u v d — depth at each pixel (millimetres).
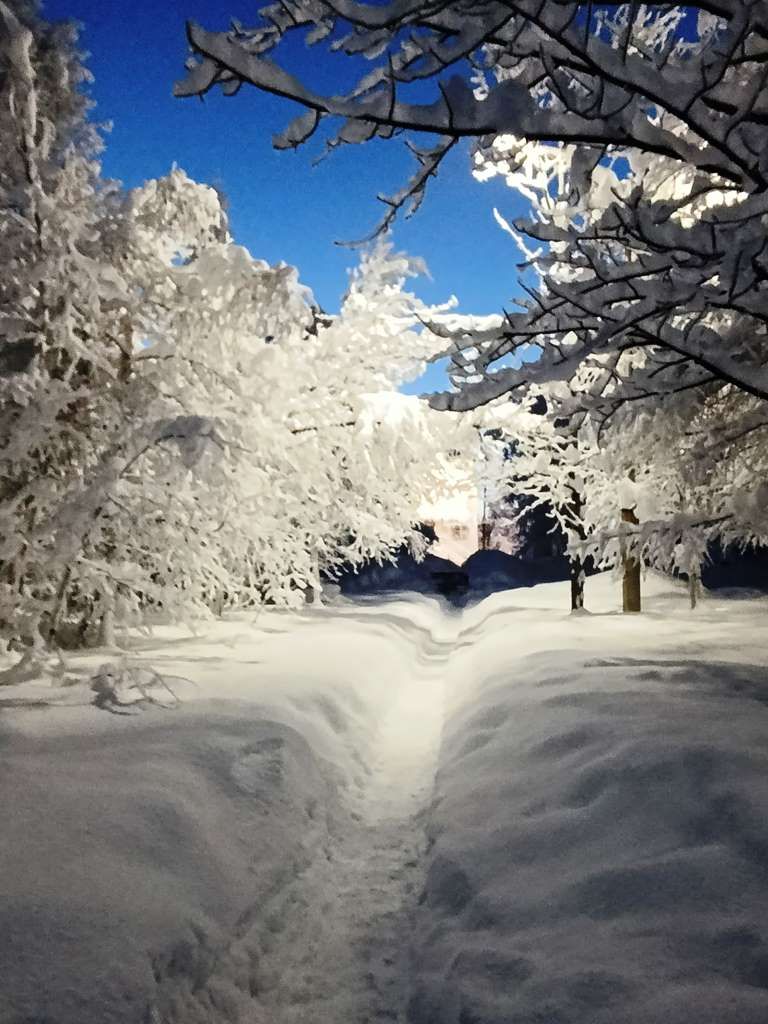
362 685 8648
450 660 13156
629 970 3053
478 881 4145
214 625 11500
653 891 3559
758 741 5105
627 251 5652
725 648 9484
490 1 3420
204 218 9047
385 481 12688
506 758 5816
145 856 3803
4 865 3514
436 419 11977
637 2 3662
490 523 44781
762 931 3107
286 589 12578
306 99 3480
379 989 3674
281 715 6090
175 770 4652
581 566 14266
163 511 7852
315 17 3705
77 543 6695
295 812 4953
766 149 3721
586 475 12977
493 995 3166
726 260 3736
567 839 4285
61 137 8219
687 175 6355
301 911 4316
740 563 25031
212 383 8562
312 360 10891
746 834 3820
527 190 8547
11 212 7141
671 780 4555
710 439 7328
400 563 35156
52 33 8016
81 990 2857
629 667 8000
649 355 5039
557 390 10641
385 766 7082
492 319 11219
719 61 3578
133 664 7035
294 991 3674
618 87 3703
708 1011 2734
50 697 6195
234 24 3777
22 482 7695
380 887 4699
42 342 7398
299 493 11383
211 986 3395
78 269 7359
